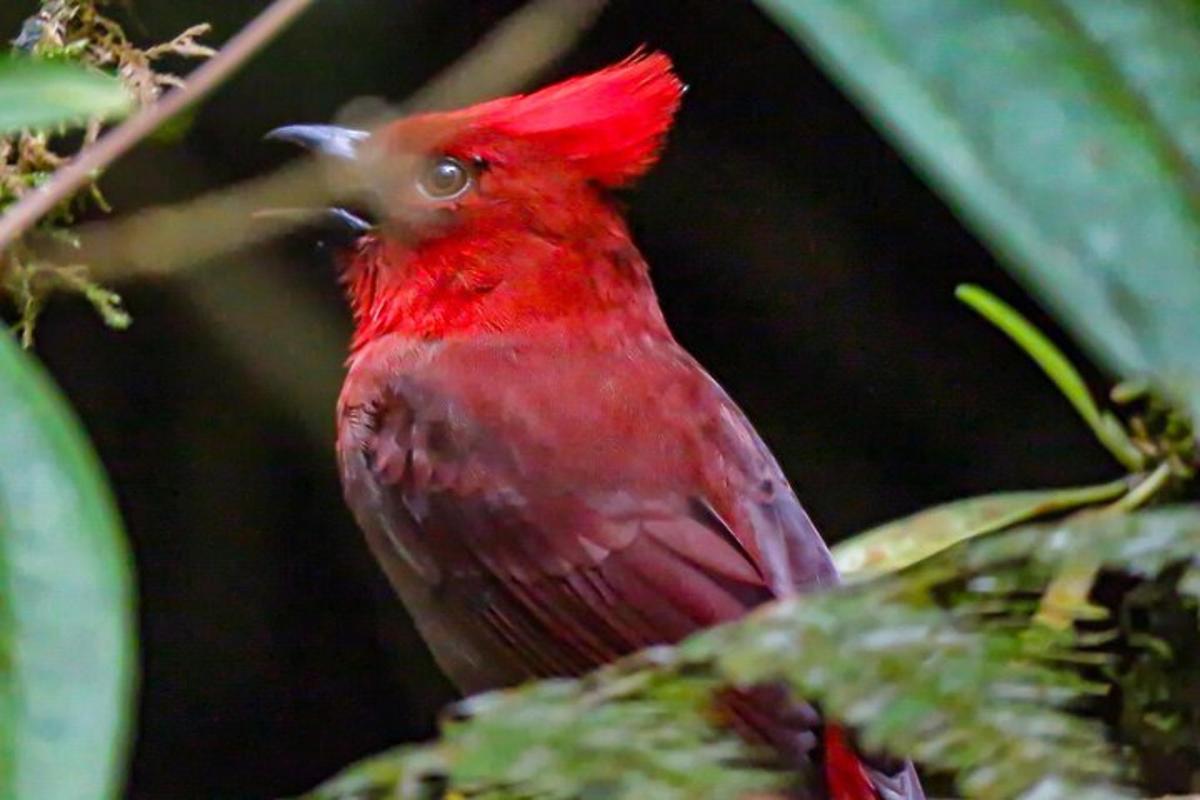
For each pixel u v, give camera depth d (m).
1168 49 1.23
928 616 2.08
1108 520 2.02
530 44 2.32
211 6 2.31
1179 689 2.21
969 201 1.16
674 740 2.10
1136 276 1.17
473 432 2.21
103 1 2.21
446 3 2.35
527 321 2.23
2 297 2.22
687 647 2.10
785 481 2.22
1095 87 1.22
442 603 2.22
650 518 2.21
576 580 2.21
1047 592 2.15
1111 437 2.22
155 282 2.35
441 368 2.22
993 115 1.19
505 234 2.23
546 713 2.09
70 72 1.69
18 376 1.56
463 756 2.04
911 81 1.18
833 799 2.16
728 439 2.21
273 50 2.34
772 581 2.20
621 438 2.21
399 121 2.23
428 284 2.23
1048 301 1.18
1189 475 2.22
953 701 2.00
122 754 1.49
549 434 2.21
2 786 1.43
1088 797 1.95
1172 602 2.21
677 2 2.35
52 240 2.23
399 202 2.23
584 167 2.23
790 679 2.11
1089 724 2.11
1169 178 1.20
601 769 2.04
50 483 1.54
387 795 2.10
